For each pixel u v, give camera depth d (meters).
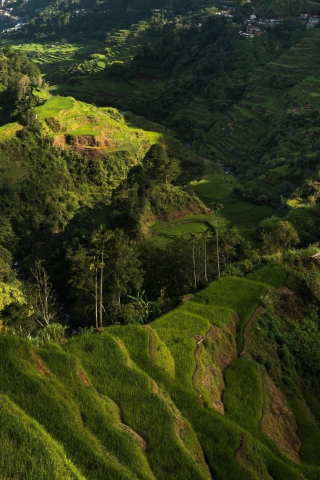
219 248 52.69
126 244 46.66
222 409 23.81
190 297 34.62
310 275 38.97
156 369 23.58
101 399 19.59
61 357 21.28
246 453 19.55
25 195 84.00
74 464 15.00
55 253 70.44
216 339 28.39
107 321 39.00
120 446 17.00
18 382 18.34
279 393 27.30
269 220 68.62
